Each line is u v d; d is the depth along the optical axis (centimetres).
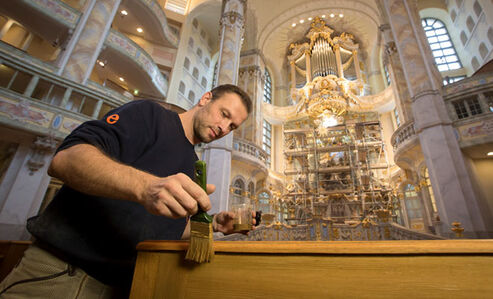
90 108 1079
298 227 948
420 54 1020
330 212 1633
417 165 1164
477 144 830
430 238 694
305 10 2133
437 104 929
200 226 74
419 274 61
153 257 82
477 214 761
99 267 90
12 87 961
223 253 75
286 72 2364
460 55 1720
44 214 92
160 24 1606
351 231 880
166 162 114
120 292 99
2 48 780
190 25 1945
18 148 817
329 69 2098
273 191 1728
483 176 904
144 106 117
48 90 888
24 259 88
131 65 1352
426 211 1134
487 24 1437
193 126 140
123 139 94
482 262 59
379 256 64
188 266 77
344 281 63
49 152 839
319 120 1959
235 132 1647
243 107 144
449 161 839
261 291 68
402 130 1116
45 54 1266
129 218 101
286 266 68
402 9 1134
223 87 148
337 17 2166
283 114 2109
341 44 2180
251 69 1864
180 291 75
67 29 1015
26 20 1006
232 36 1408
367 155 1744
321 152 1877
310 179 1816
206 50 2164
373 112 1911
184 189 65
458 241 62
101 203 96
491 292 57
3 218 734
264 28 2128
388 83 1938
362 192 1584
